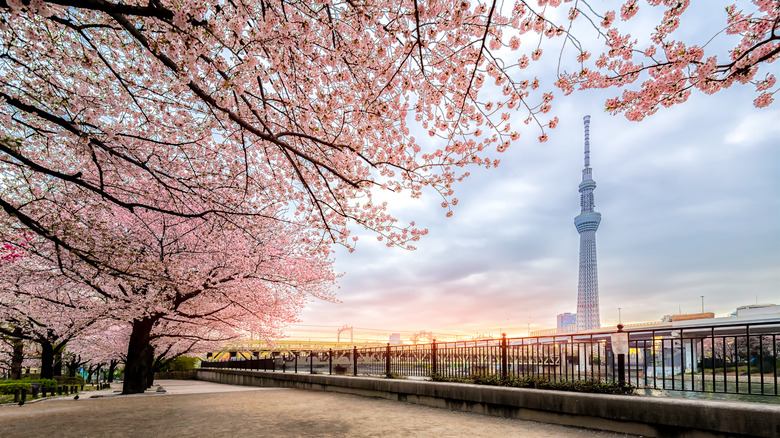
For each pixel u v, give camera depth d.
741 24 5.54
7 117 7.71
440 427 6.96
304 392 14.23
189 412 9.08
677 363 8.88
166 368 42.12
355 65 7.68
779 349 6.38
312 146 9.84
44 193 10.37
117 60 8.24
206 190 10.62
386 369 12.92
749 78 5.61
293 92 8.36
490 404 8.34
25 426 7.57
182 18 4.91
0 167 9.48
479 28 7.02
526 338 8.95
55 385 18.34
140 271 10.54
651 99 6.42
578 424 6.82
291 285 17.33
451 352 10.55
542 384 7.96
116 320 16.72
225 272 15.76
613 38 6.13
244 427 7.12
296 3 6.40
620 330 7.30
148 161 9.95
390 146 9.70
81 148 8.34
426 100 8.63
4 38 7.27
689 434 5.50
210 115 8.95
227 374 27.48
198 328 21.20
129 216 13.82
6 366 29.16
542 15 6.40
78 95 8.20
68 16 7.13
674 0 5.53
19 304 15.33
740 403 5.27
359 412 8.84
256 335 22.09
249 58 6.17
